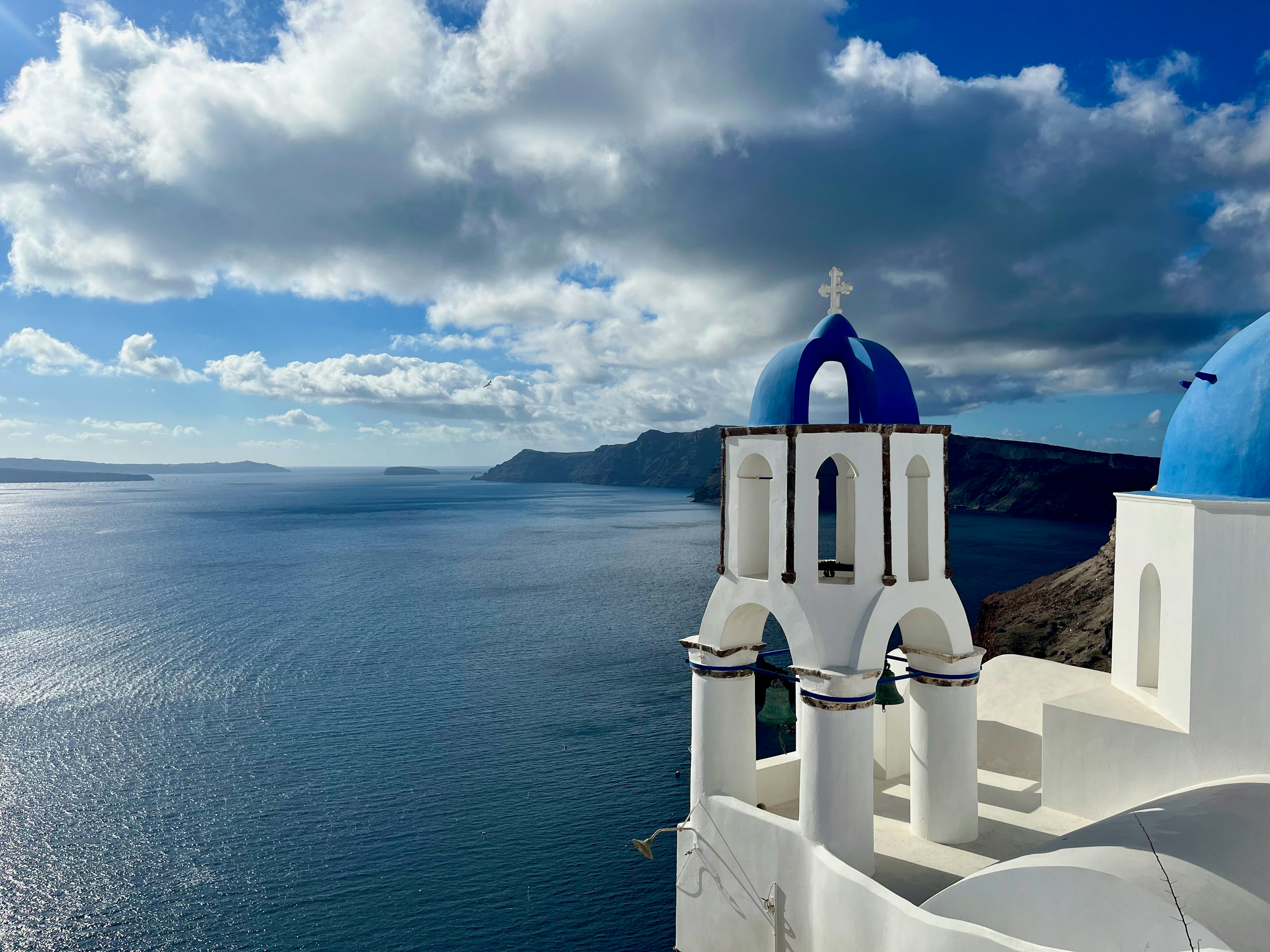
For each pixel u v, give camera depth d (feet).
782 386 38.42
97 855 102.01
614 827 106.01
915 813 39.75
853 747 34.65
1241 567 33.19
